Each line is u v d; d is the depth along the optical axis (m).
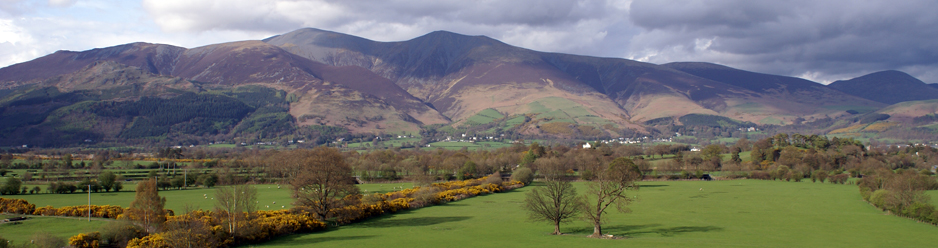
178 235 65.69
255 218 79.44
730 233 87.88
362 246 73.00
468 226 92.69
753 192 159.25
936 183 146.88
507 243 76.31
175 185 163.88
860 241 80.56
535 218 89.69
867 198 134.12
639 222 100.56
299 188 96.06
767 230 91.25
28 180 171.12
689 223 99.69
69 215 93.75
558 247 72.88
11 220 88.38
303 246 72.38
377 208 105.19
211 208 108.62
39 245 65.81
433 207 120.62
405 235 82.62
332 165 94.12
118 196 133.62
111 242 69.38
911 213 104.62
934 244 78.19
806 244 77.62
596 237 82.19
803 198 143.25
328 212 95.75
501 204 126.00
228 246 70.75
